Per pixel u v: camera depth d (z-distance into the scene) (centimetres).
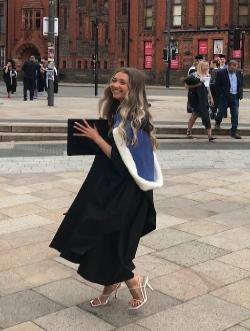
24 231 648
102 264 409
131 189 407
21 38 6569
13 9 6606
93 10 6181
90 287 496
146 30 5747
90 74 6228
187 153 1230
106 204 407
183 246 604
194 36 5397
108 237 409
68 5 6356
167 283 504
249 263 557
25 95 2552
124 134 398
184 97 3105
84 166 1048
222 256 575
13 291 486
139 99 406
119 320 432
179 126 1584
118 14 5994
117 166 403
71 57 6394
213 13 5291
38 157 1153
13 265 547
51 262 555
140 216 414
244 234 650
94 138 405
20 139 1437
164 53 4812
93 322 429
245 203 791
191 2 5384
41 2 6419
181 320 432
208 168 1052
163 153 1222
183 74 5491
